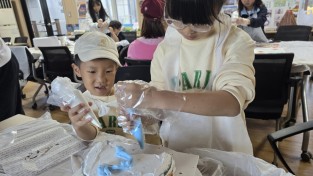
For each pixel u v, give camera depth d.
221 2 0.57
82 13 5.21
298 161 1.58
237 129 0.77
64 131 0.83
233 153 0.64
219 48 0.71
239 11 2.53
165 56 0.80
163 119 0.69
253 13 2.48
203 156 0.66
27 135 0.81
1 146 0.74
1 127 0.89
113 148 0.57
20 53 2.67
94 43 0.83
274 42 2.35
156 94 0.56
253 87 0.60
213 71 0.74
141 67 1.26
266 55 1.33
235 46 0.68
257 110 1.50
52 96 0.65
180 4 0.55
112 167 0.48
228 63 0.64
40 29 6.35
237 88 0.58
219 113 0.56
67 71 2.57
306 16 3.37
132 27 4.70
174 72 0.79
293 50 1.86
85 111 0.63
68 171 0.63
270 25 3.59
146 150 0.58
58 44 3.02
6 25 5.81
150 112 0.61
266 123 2.15
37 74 2.90
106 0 5.08
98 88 0.86
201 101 0.54
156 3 1.31
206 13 0.55
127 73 1.27
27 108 2.87
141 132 0.59
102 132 0.81
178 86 0.79
